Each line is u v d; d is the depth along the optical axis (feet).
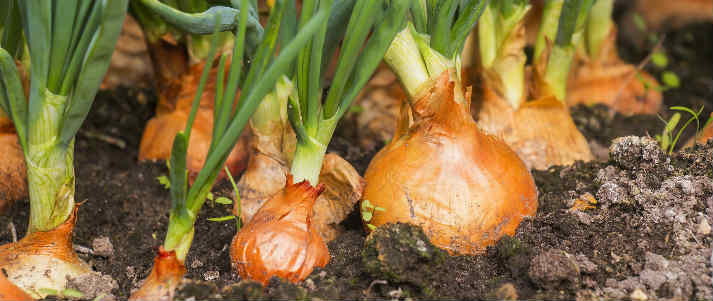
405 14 1.81
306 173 1.88
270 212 1.86
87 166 2.47
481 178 1.90
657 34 3.60
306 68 1.82
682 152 2.09
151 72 2.87
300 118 1.92
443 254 1.85
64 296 1.87
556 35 2.27
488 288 1.86
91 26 1.77
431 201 1.89
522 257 1.88
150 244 2.13
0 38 1.92
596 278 1.87
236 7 1.94
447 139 1.91
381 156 1.99
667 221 1.95
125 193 2.31
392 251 1.82
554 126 2.29
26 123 1.84
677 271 1.85
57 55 1.77
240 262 1.84
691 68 3.27
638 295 1.82
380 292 1.86
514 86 2.28
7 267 1.88
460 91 1.96
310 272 1.86
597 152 2.50
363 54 1.85
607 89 2.72
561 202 2.07
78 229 2.18
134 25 2.83
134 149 2.65
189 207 1.80
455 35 1.94
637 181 2.03
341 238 2.01
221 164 1.79
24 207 2.26
